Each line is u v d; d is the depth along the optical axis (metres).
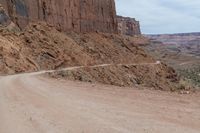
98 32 142.88
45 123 9.70
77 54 95.06
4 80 32.31
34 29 89.44
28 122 10.09
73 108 11.80
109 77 84.75
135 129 8.03
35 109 12.42
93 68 84.50
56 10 116.50
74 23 128.75
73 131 8.39
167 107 10.57
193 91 15.69
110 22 159.88
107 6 159.12
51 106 12.78
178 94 13.89
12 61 57.19
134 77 96.81
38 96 16.45
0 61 54.28
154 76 110.94
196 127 7.81
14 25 79.44
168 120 8.71
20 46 71.69
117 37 149.62
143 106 11.08
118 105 11.65
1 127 9.66
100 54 117.06
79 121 9.51
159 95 13.65
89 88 18.81
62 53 85.62
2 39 62.78
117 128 8.27
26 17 91.00
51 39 90.44
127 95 14.20
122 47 142.62
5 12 76.56
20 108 12.96
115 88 18.11
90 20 141.12
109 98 13.62
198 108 10.15
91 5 144.38
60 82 26.33
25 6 93.12
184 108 10.23
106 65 97.19
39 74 46.69
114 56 124.81
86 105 12.20
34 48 77.38
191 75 142.12
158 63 136.12
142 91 15.73
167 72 127.44
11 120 10.63
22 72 55.66
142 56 145.50
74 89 18.77
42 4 107.25
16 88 22.02
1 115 11.72
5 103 14.68
